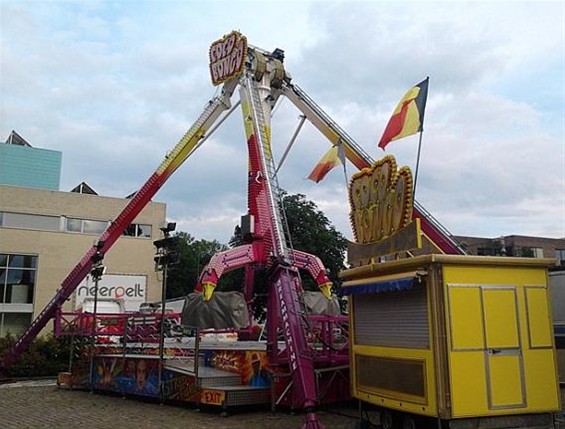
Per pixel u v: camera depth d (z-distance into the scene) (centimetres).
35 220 3656
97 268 2091
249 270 1638
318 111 1992
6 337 2927
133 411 1440
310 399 1126
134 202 2270
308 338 1346
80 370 2006
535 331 908
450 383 841
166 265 1595
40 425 1259
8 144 4559
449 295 870
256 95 1803
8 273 3534
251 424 1204
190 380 1428
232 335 2070
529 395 879
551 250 5934
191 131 2123
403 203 1015
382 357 992
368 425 1061
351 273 1091
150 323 1912
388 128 1160
